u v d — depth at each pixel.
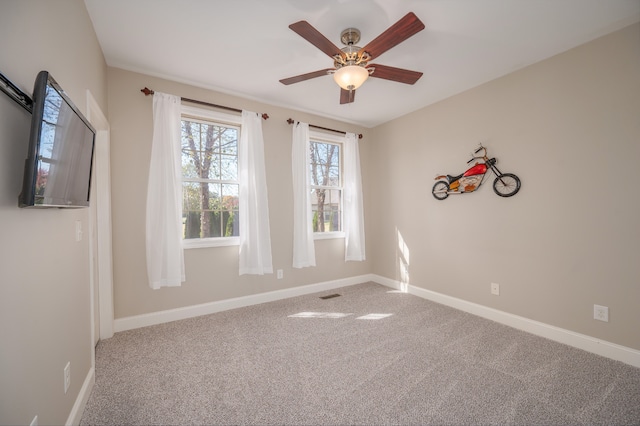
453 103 3.31
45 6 1.23
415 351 2.29
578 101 2.33
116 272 2.63
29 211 1.07
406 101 3.52
